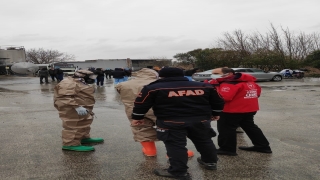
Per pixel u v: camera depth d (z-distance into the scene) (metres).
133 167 4.12
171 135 3.54
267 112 8.76
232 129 4.57
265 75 22.55
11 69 42.00
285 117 7.93
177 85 3.57
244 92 4.47
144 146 4.61
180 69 3.69
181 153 3.53
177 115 3.50
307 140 5.59
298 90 15.65
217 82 4.61
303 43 40.94
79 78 4.83
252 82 4.62
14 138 5.68
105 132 6.15
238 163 4.28
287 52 39.12
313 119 7.64
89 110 4.97
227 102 4.46
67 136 4.79
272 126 6.80
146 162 4.32
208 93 3.65
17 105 10.53
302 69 33.53
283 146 5.16
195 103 3.57
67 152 4.78
